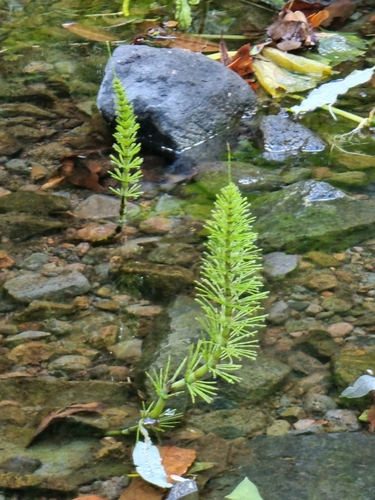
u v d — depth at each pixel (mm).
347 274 2449
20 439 2141
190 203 2643
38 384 2230
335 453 2104
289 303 2391
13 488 2068
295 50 3152
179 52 2912
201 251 2506
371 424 2154
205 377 2227
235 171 2732
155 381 2213
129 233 2561
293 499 2037
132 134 2586
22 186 2697
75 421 2152
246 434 2146
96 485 2072
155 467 2068
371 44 3236
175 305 2367
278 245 2510
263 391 2213
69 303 2404
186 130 2822
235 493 2021
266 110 2957
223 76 2900
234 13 3439
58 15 3463
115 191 2537
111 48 3256
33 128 2891
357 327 2340
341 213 2568
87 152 2803
